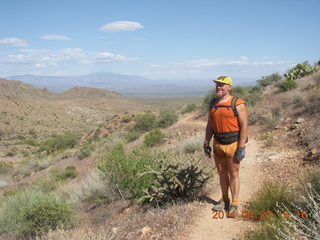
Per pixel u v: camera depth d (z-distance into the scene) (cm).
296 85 1795
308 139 762
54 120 18812
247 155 827
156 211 520
